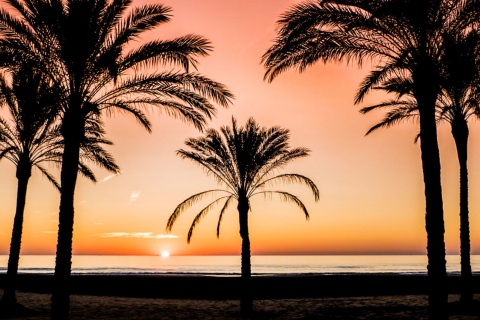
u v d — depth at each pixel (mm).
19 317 14930
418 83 10258
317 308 18266
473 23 10516
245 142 17766
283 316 16141
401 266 101188
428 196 9969
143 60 11578
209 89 12141
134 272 62406
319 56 10859
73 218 11328
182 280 29797
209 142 17891
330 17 10039
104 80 11836
